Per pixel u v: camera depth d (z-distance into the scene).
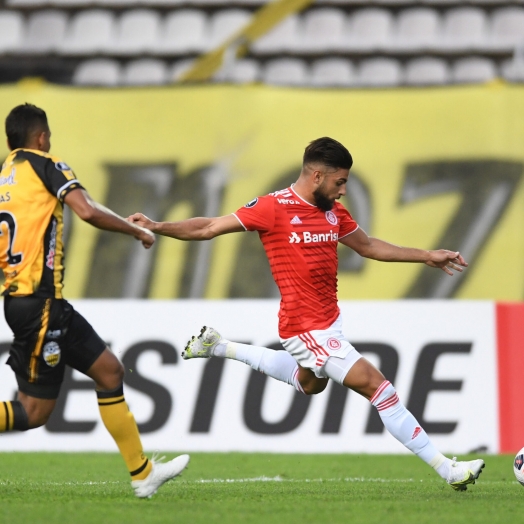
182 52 51.09
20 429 14.46
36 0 53.78
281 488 18.12
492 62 49.78
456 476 16.12
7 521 12.60
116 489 17.41
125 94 41.03
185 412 27.91
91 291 38.84
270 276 38.38
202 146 40.28
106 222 14.09
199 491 17.19
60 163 14.31
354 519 13.16
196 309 28.42
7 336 28.41
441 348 27.83
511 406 27.56
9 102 41.19
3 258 14.25
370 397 16.19
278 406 27.67
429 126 39.81
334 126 40.06
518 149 39.28
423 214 38.91
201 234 15.91
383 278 38.16
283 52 50.62
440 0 52.34
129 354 28.34
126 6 53.38
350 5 52.62
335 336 16.39
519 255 38.03
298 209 16.44
